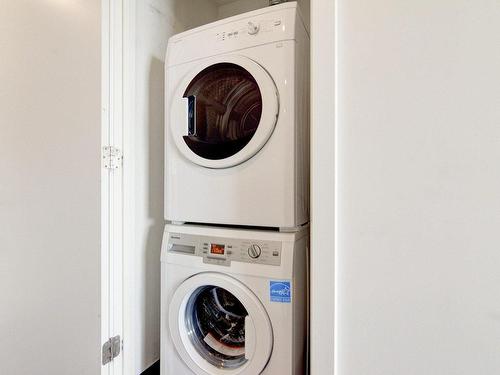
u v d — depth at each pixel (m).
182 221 1.27
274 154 1.07
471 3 0.64
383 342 0.72
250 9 1.97
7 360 1.47
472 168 0.64
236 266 1.10
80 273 1.28
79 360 1.28
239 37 1.13
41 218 1.38
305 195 1.17
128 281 1.32
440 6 0.66
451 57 0.65
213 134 1.26
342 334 0.76
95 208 1.23
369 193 0.73
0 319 1.48
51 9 1.33
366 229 0.73
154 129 1.49
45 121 1.36
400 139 0.70
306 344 1.15
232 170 1.15
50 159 1.35
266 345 1.04
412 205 0.69
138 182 1.39
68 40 1.29
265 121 1.06
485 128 0.63
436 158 0.67
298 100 1.09
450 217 0.66
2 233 1.47
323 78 0.76
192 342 1.22
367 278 0.73
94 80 1.23
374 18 0.72
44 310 1.38
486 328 0.63
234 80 1.21
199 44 1.21
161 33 1.54
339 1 0.75
